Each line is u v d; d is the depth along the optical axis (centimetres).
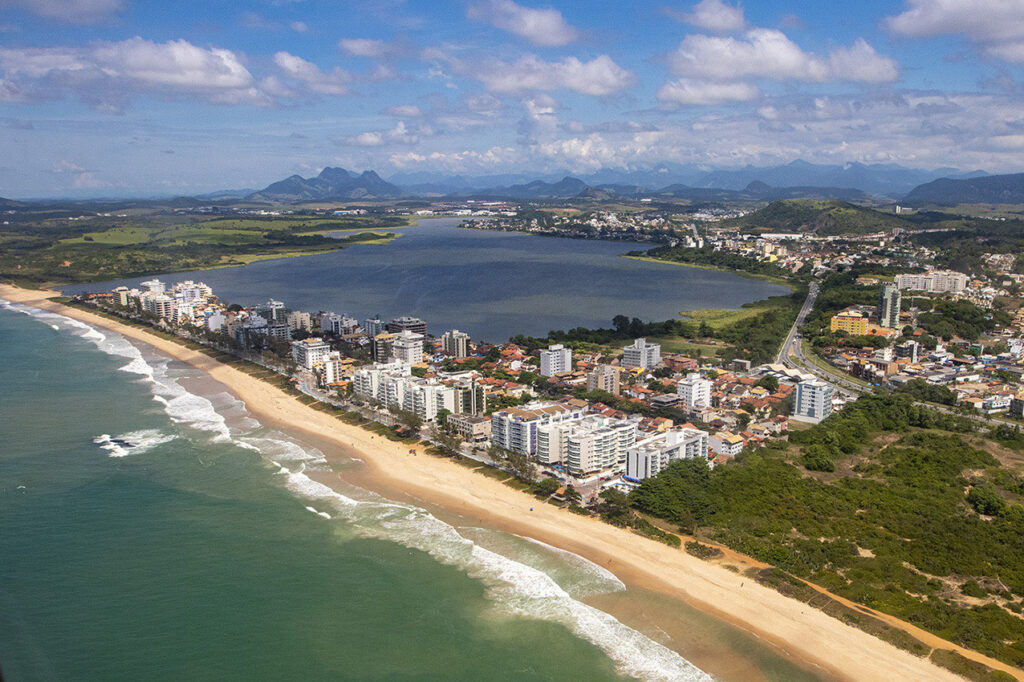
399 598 15612
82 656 13588
